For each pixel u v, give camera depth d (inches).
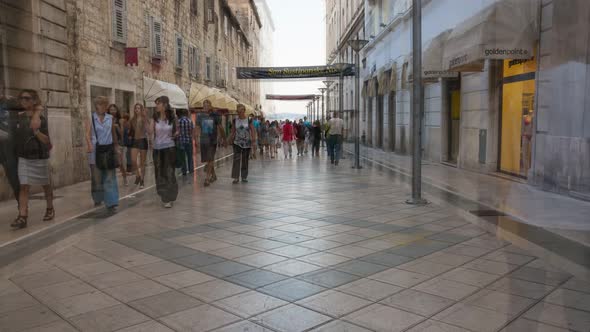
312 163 588.4
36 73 187.0
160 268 149.5
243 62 972.6
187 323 107.3
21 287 132.4
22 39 170.6
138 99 526.6
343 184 362.0
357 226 207.6
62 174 305.6
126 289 130.2
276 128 891.4
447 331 100.0
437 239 178.4
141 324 106.9
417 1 248.1
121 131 330.6
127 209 258.1
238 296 124.1
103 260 159.0
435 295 121.2
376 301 118.8
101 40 419.8
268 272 144.3
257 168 518.9
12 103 177.2
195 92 699.4
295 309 114.9
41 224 211.8
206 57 914.1
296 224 214.8
